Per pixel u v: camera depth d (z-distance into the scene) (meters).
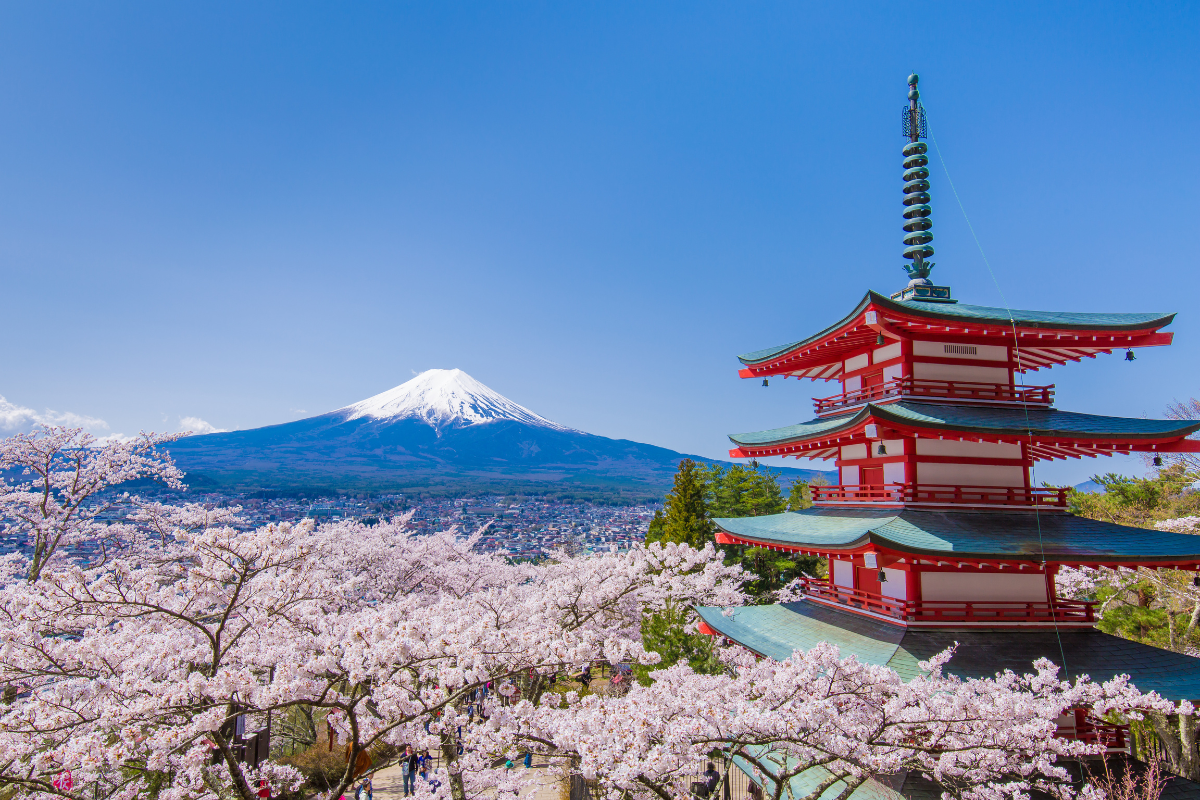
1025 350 16.02
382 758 20.06
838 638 14.09
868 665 9.27
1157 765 11.64
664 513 47.28
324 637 10.49
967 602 13.38
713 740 8.35
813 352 17.28
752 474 47.09
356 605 21.09
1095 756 11.84
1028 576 13.85
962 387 15.02
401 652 9.22
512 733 8.79
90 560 21.86
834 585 16.58
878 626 13.78
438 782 12.41
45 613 10.05
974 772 9.36
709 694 9.86
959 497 14.12
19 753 8.05
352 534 28.03
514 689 12.70
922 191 17.58
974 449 14.68
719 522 19.22
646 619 19.50
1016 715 9.15
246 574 10.82
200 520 24.88
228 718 8.38
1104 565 12.19
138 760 9.44
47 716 8.27
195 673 8.20
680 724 8.02
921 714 9.07
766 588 37.16
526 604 16.94
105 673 9.59
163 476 23.91
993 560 12.13
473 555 31.67
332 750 19.61
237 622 12.97
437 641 9.33
